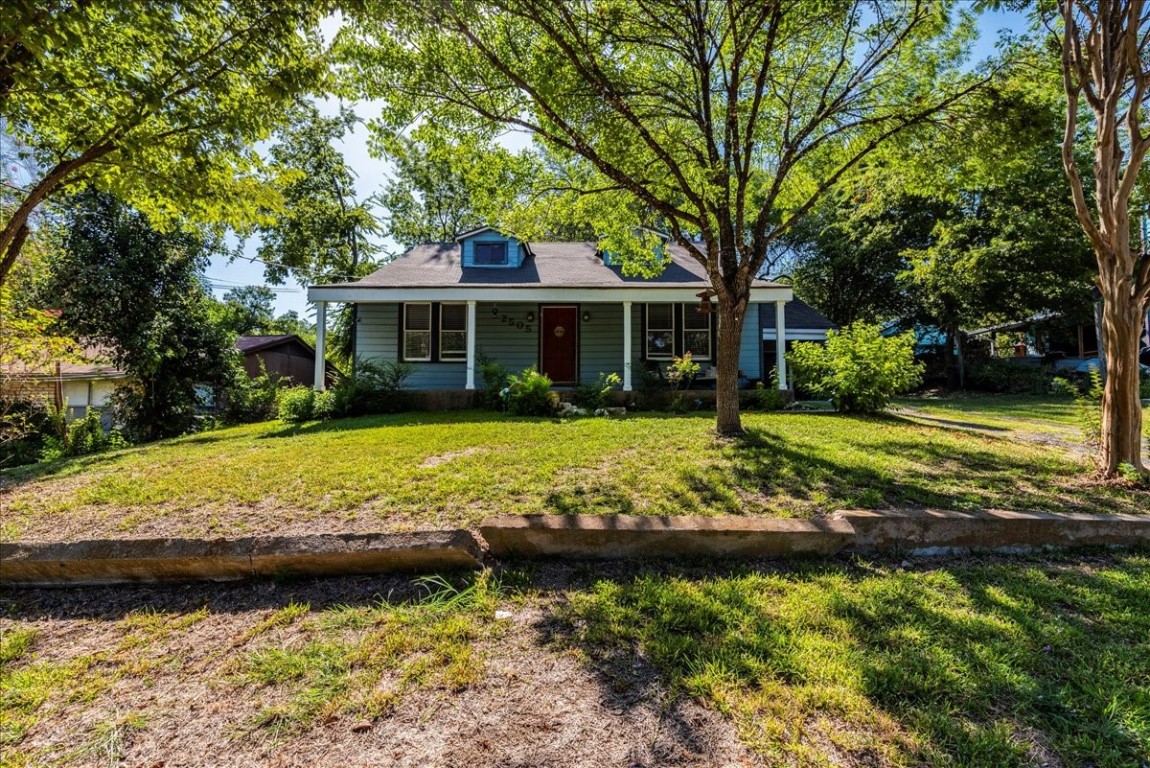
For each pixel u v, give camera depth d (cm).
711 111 668
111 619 257
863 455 541
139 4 347
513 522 317
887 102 636
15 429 1030
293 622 249
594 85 546
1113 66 457
